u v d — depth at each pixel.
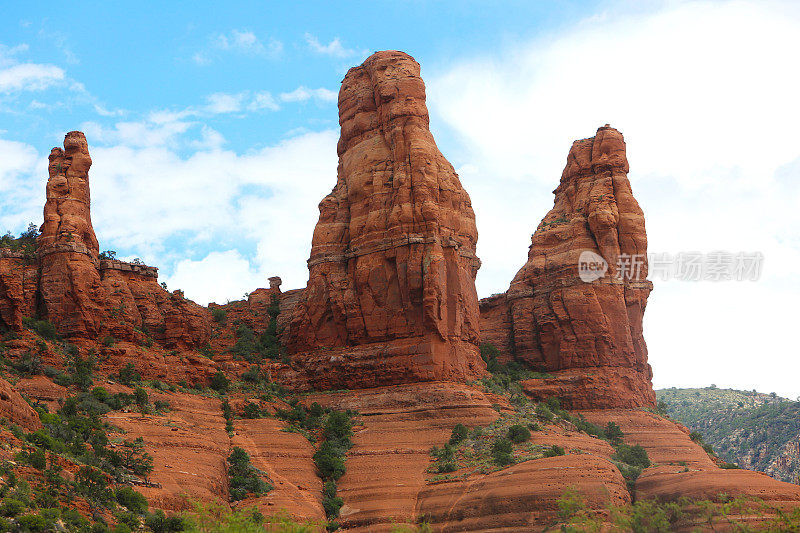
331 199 111.12
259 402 96.06
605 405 112.31
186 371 96.50
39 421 70.25
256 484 77.69
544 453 83.06
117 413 81.25
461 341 102.88
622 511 70.50
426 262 100.38
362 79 113.62
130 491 65.06
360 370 100.56
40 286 96.75
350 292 104.81
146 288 106.25
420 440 90.19
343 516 78.56
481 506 75.06
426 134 106.81
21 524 52.97
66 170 101.56
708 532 69.06
